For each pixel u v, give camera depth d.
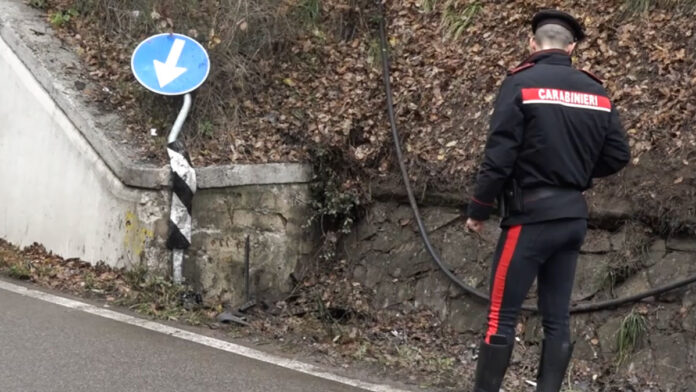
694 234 5.54
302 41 8.23
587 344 5.73
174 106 7.31
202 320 6.25
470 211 4.42
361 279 7.08
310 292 7.14
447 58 7.61
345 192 7.18
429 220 6.77
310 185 7.30
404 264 6.84
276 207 7.09
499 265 4.41
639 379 5.45
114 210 6.79
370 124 7.28
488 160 4.24
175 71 7.11
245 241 6.93
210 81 7.47
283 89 7.84
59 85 7.24
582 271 5.93
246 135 7.33
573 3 7.39
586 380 5.59
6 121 7.72
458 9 7.99
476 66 7.34
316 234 7.33
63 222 7.22
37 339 5.46
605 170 4.52
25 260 7.20
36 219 7.46
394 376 5.41
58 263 7.15
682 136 5.89
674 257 5.61
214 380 5.03
